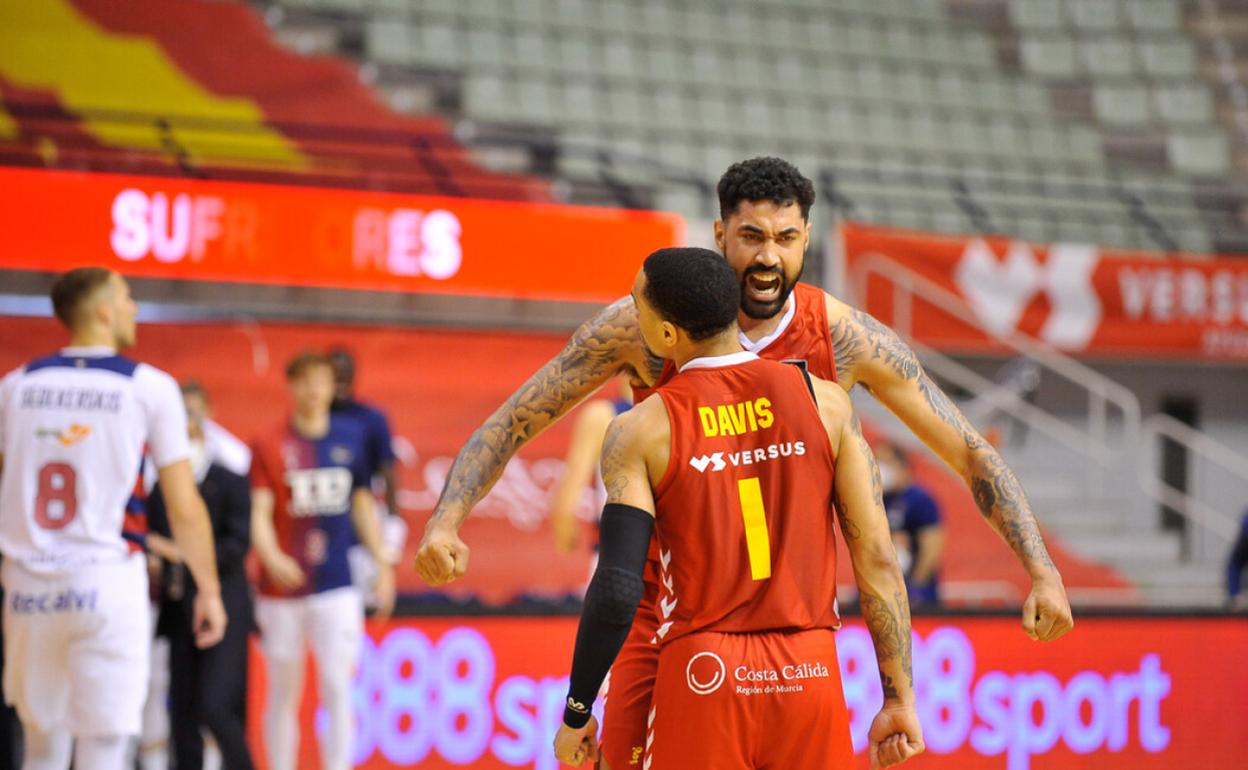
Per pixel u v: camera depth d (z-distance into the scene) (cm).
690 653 1077
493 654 2295
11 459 1652
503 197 4666
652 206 4897
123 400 1661
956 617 2392
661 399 1107
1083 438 4750
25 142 4269
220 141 4559
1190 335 4262
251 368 3916
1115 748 2458
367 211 3634
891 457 3089
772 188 1157
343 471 2356
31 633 1630
